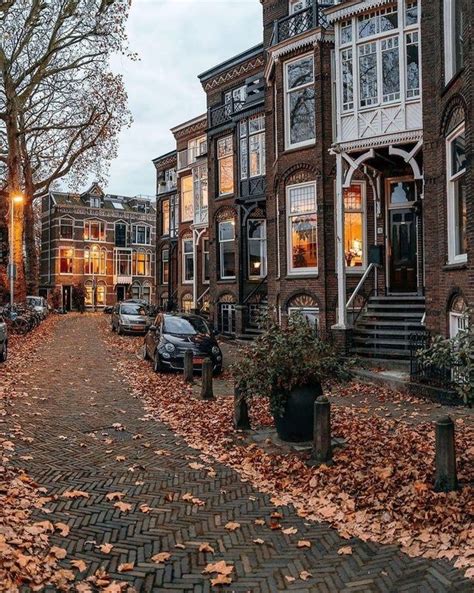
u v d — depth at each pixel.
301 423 7.52
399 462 6.57
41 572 4.06
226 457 7.17
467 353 5.44
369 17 14.54
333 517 5.24
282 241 17.48
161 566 4.29
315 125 16.44
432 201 12.04
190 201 32.25
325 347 7.66
